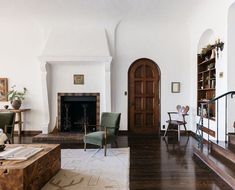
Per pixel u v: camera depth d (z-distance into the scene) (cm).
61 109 691
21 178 251
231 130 463
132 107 706
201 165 393
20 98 684
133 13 624
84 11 612
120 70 698
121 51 696
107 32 683
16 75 691
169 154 464
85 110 698
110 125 516
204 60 630
